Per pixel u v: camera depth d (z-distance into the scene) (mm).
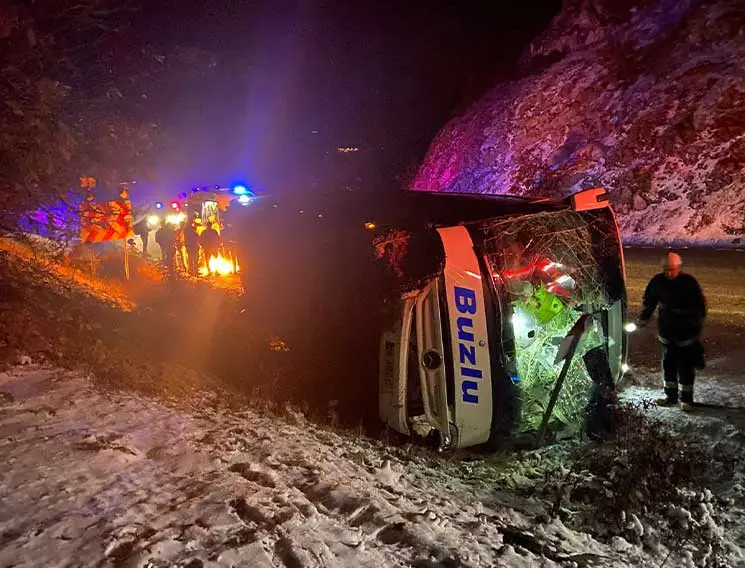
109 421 5578
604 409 6949
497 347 6512
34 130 8766
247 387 8039
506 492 5824
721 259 17766
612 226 7742
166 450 5004
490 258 6758
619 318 7672
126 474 4441
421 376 6496
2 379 6500
